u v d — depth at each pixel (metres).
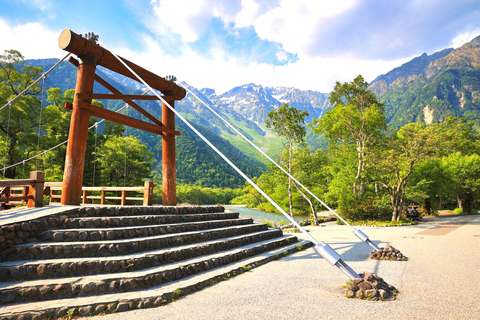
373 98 30.64
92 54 8.96
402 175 28.23
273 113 29.03
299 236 14.82
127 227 7.22
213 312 4.70
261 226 12.05
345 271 5.66
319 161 33.16
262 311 4.71
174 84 11.91
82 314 4.57
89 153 35.75
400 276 6.82
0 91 29.03
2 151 27.97
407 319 4.27
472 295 5.36
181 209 9.78
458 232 15.95
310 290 5.85
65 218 6.73
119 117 9.63
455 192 37.62
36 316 4.36
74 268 5.46
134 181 38.81
